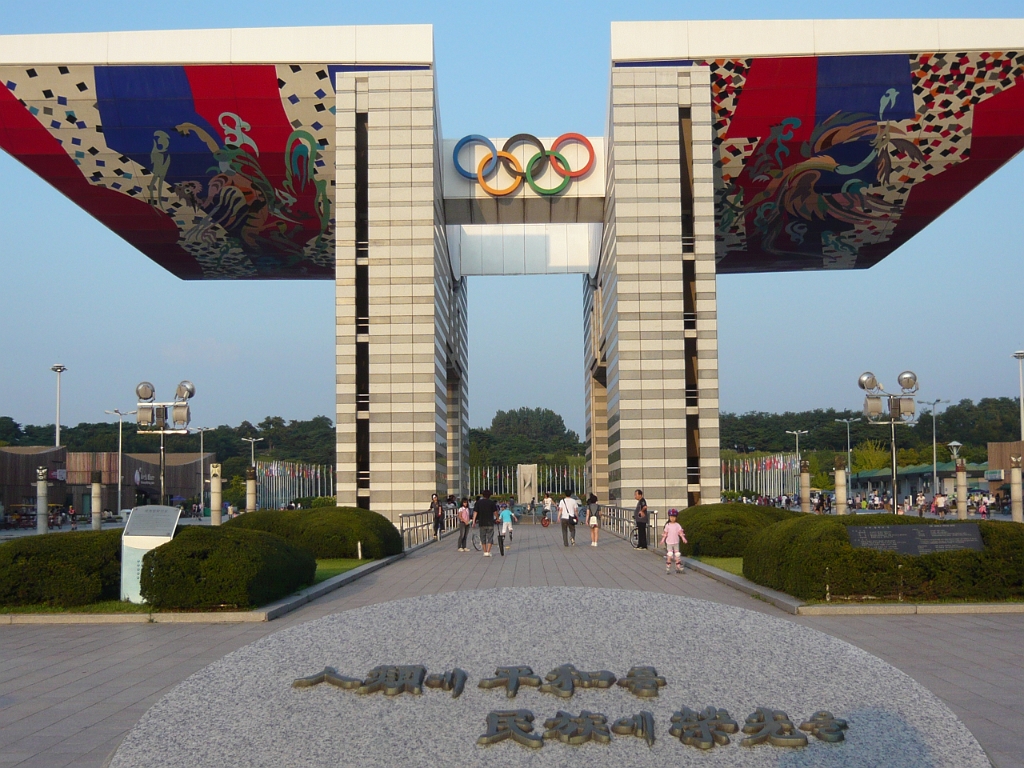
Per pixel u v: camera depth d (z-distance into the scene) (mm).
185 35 39469
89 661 12242
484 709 5863
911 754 5578
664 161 41375
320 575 21234
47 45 38844
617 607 7137
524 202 46156
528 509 66688
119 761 5711
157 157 42719
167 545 16234
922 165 43750
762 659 6402
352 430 41688
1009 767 7410
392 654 6500
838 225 49875
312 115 41375
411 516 37719
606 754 5488
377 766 5453
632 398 41031
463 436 64750
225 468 110062
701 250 41750
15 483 68438
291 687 6207
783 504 70375
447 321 50094
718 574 20391
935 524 16438
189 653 12719
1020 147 42469
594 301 55656
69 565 16703
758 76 40406
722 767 5395
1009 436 122500
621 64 41500
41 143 41781
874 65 39469
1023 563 16000
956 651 12141
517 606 7180
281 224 48688
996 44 38625
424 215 41500
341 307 41906
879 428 123938
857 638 13117
